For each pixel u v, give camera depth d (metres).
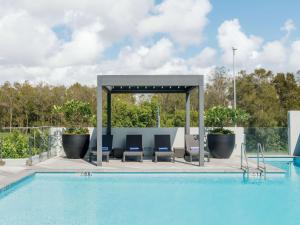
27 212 7.74
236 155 16.97
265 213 7.78
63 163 13.62
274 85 34.62
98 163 12.85
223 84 34.69
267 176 11.98
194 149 14.55
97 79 12.66
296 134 17.75
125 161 14.30
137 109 25.36
